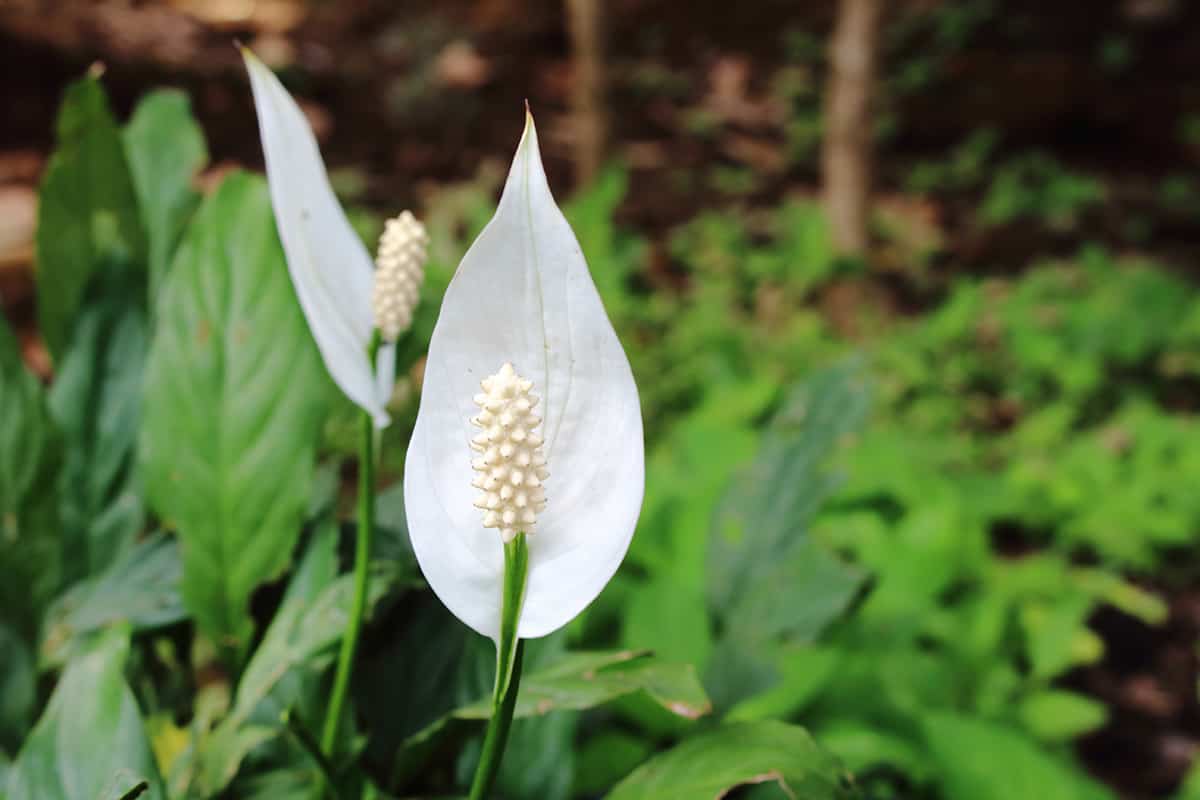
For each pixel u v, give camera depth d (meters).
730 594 1.03
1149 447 2.29
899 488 1.70
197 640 1.02
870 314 3.16
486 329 0.68
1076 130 5.13
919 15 5.36
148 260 0.97
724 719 0.96
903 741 1.12
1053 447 2.48
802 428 1.10
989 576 1.80
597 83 3.58
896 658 1.32
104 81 3.97
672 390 2.55
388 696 0.87
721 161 4.76
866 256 3.31
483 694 0.87
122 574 0.90
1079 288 3.43
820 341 2.88
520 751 0.87
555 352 0.68
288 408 0.85
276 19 5.00
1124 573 2.21
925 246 3.89
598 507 0.68
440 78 4.82
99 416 0.94
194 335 0.86
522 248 0.67
